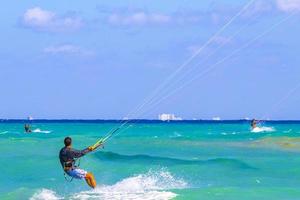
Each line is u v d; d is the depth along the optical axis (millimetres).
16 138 141875
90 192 47031
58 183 53719
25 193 46719
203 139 142750
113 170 64125
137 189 48344
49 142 116000
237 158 79625
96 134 187375
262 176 58906
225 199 42219
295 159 77312
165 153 93562
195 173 61375
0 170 64188
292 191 46406
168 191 46281
